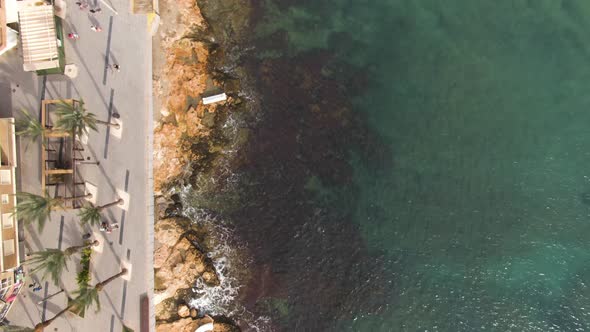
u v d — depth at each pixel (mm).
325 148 46875
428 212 47062
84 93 39750
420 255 47000
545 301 45938
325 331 46469
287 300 46500
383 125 47188
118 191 39688
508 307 46219
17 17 37250
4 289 35812
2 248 34469
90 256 39375
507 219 46562
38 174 39375
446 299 46688
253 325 46094
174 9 43625
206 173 45406
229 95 45438
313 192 46688
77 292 34406
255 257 46250
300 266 46531
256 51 46469
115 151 39750
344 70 47125
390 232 47094
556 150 46250
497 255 46531
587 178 45781
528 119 46500
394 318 46719
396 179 47156
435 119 47094
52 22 37281
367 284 46938
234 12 46344
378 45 47094
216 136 45469
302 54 47000
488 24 46656
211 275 44750
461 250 46781
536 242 46312
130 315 39719
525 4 46406
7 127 36438
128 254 39688
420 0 47000
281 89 46562
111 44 40000
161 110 43031
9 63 39281
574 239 45906
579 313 45125
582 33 46062
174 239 43625
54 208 37656
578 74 46062
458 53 46844
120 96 39938
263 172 46344
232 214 46094
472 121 46781
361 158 47125
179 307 43656
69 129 34250
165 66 43156
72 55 39781
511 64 46500
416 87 47219
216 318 45281
